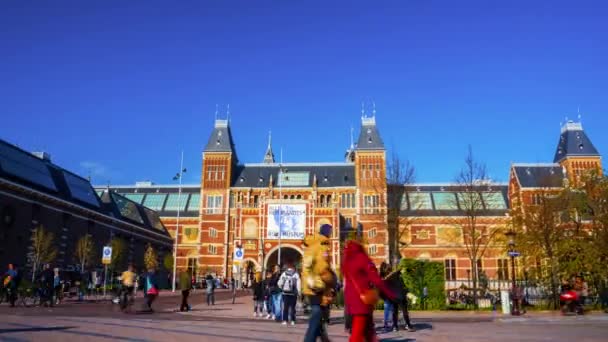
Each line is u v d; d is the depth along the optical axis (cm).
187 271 2820
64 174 6675
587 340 1455
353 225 8919
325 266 952
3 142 5388
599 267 3341
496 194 9150
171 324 1816
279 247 7769
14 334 1357
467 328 1886
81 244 5866
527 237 3872
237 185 9438
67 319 1922
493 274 8419
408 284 3253
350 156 10675
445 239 8800
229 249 8906
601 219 3450
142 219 8594
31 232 5300
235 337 1429
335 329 1866
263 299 2581
